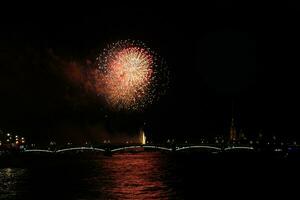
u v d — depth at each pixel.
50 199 129.12
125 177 180.25
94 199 128.62
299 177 180.75
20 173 199.25
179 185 156.50
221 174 191.75
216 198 130.75
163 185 155.88
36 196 133.75
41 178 177.75
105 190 144.75
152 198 130.25
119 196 133.62
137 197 131.88
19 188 149.38
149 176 183.38
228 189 147.25
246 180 170.75
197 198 131.12
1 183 162.25
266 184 158.62
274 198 132.00
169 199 129.00
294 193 140.25
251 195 136.88
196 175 187.12
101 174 192.25
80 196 133.38
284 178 176.38
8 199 129.12
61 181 167.62
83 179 173.38
